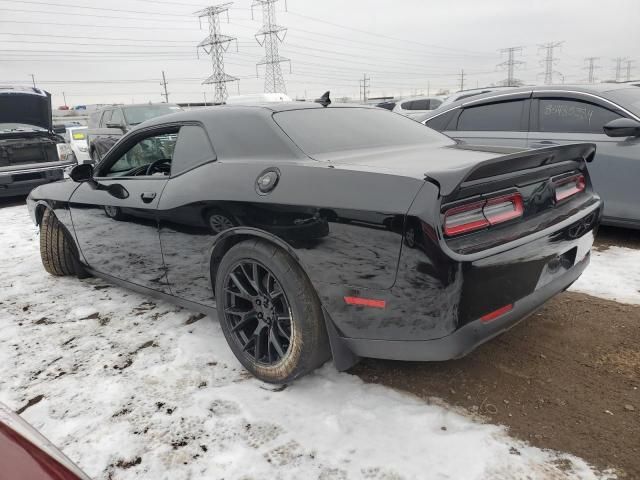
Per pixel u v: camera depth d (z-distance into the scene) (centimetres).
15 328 327
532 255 202
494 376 239
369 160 225
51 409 233
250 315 243
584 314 300
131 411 227
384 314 192
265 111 260
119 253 331
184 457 196
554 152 212
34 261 488
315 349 220
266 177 225
